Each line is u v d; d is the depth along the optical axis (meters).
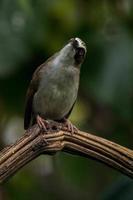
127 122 12.09
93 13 13.12
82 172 12.58
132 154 7.29
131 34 12.31
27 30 11.72
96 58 11.86
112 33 12.54
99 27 12.79
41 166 14.10
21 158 6.94
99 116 13.15
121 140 12.75
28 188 13.30
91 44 12.02
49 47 12.29
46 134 7.13
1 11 11.58
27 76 11.91
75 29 12.84
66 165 12.55
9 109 12.47
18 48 11.58
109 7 13.06
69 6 13.03
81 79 11.80
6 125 13.04
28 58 11.70
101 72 11.77
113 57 11.84
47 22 12.34
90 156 7.29
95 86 11.72
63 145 7.21
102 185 12.73
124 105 11.67
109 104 11.93
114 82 11.72
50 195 13.70
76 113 13.27
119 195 8.63
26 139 7.02
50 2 12.44
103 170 12.69
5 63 11.48
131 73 11.73
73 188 13.36
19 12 11.69
